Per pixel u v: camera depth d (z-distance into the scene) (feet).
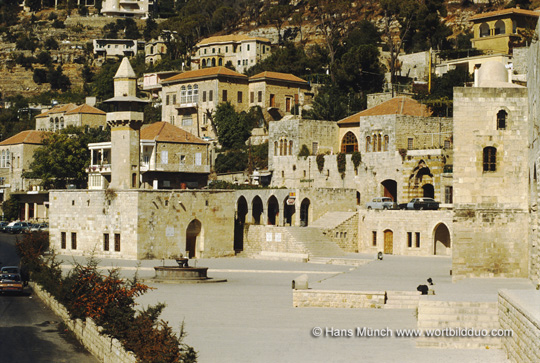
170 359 289.12
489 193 477.36
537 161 416.46
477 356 305.73
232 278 576.20
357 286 460.55
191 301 451.12
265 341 336.70
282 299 458.50
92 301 387.75
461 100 480.23
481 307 331.36
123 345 312.29
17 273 578.66
